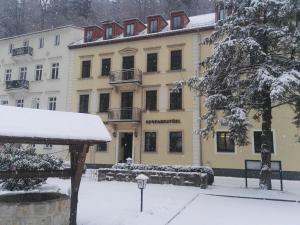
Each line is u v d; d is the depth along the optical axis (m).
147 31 28.14
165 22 28.91
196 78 15.71
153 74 26.89
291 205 11.30
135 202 11.22
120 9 49.31
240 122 13.68
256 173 22.06
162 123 25.88
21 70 34.03
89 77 29.61
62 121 6.98
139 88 27.19
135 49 27.92
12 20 51.50
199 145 24.28
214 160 23.69
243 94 14.60
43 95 31.77
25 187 10.64
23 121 6.27
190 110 25.06
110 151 27.36
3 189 10.47
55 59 31.80
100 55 29.48
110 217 8.98
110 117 27.45
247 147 22.86
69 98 30.19
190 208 10.45
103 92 28.75
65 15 53.25
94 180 18.30
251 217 9.31
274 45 14.50
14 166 11.04
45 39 32.84
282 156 21.91
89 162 27.91
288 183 19.31
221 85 15.28
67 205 7.46
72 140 6.69
